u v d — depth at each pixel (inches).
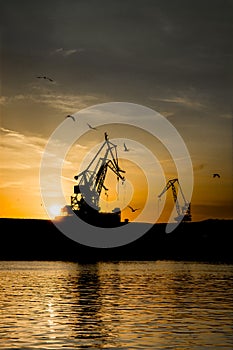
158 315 1696.6
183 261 5561.0
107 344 1270.9
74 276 3415.4
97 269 4146.2
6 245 5861.2
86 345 1258.6
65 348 1226.6
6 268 4220.0
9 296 2234.3
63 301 2062.0
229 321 1585.9
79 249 5861.2
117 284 2842.0
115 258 5802.2
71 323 1539.1
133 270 4097.0
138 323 1545.3
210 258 6107.3
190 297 2224.4
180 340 1316.4
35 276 3390.7
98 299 2134.6
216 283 2952.8
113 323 1541.6
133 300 2107.5
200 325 1515.7
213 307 1899.6
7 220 5984.3
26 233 5925.2
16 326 1482.5
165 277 3390.7
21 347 1231.5
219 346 1255.5
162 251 6038.4
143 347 1243.8
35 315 1686.8
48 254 5836.6
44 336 1349.7
